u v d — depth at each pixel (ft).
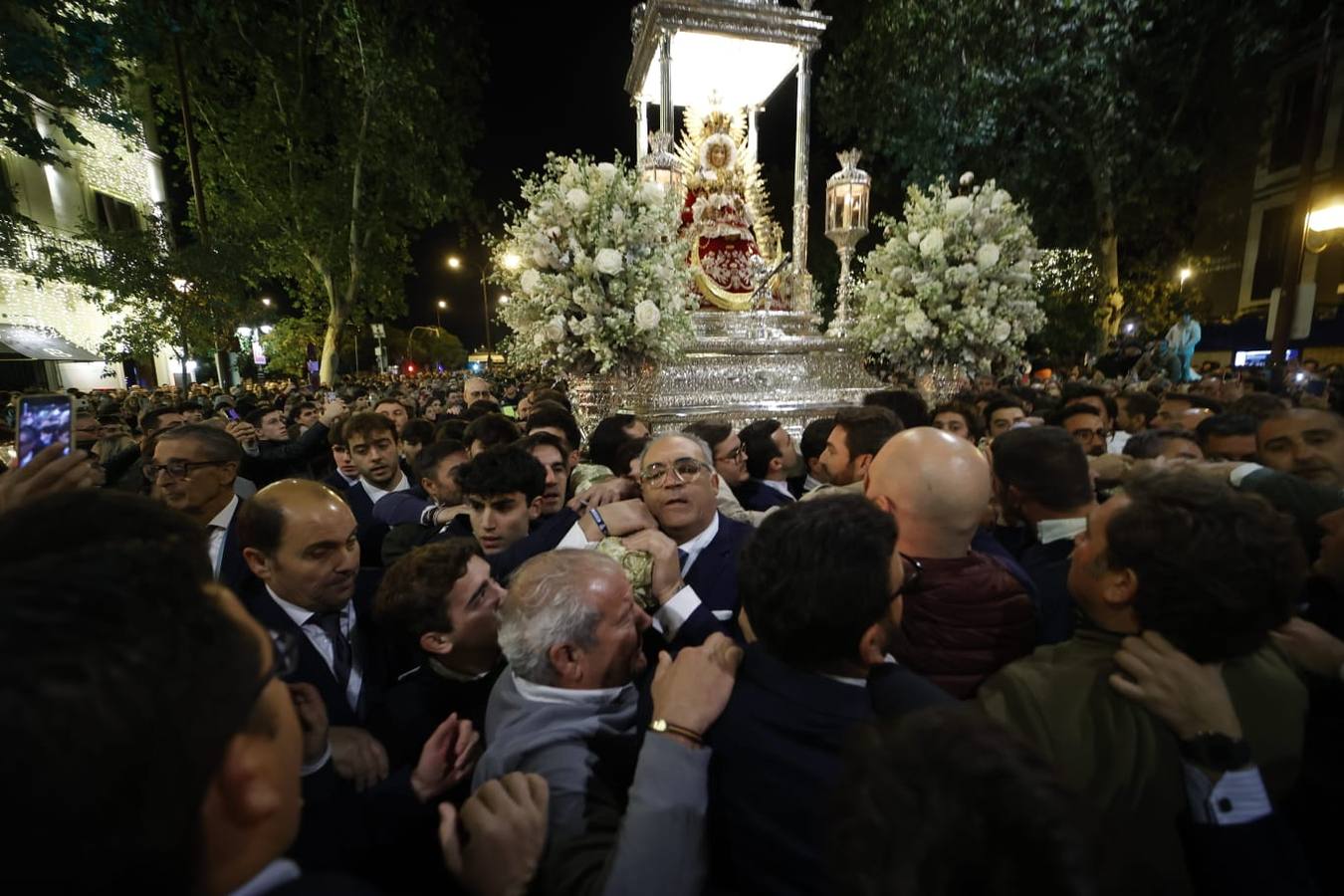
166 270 36.29
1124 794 3.88
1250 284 59.57
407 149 62.54
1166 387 29.58
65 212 62.28
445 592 6.56
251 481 16.71
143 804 1.94
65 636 1.94
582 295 18.92
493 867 4.19
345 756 5.84
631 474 10.98
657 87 28.55
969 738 2.19
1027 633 5.70
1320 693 5.13
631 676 5.94
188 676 2.14
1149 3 38.78
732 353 22.79
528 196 19.42
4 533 3.48
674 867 3.76
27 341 56.65
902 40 43.16
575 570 5.53
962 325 22.13
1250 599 3.78
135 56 23.80
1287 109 55.42
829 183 25.52
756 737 4.06
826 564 4.15
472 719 6.89
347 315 67.15
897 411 14.39
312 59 60.64
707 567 8.30
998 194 22.85
